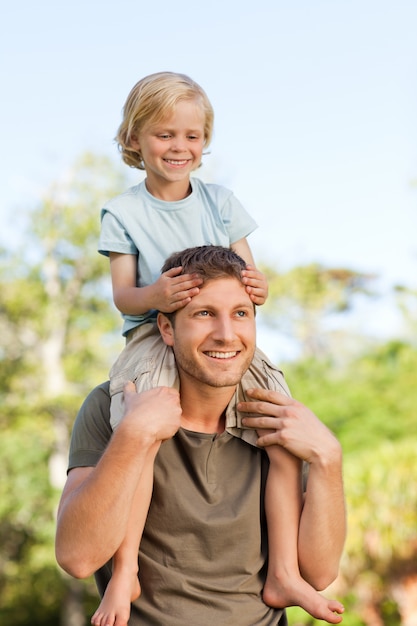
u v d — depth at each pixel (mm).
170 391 3166
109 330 21672
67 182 21500
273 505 3328
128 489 3031
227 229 3701
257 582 3307
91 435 3330
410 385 17125
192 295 3158
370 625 12281
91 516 3031
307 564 3297
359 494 12664
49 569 21766
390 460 12914
